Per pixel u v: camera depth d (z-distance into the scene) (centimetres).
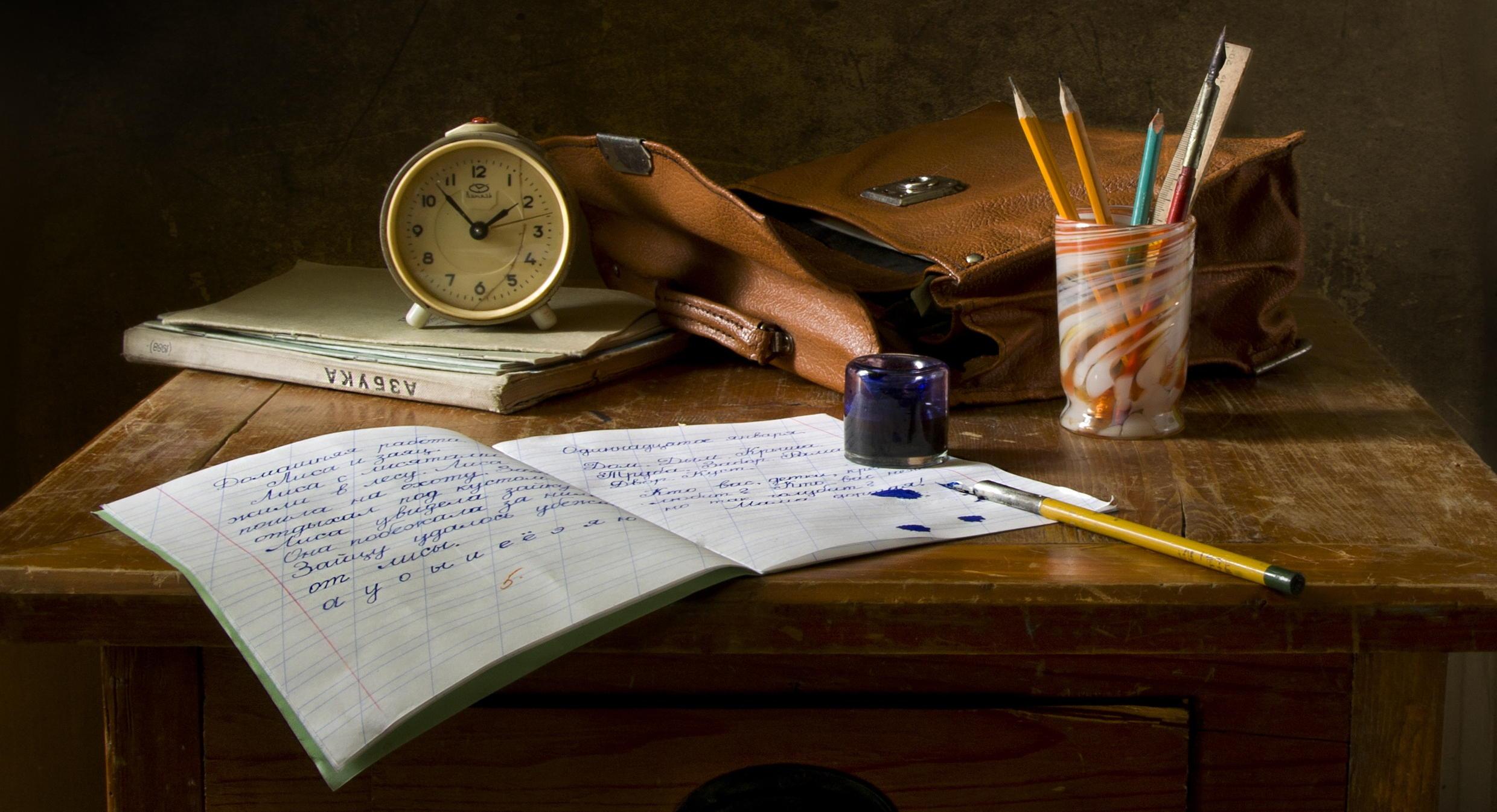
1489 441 175
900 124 174
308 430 143
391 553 128
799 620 126
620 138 151
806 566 128
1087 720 129
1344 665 129
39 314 175
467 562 127
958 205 150
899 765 130
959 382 146
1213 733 130
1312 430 142
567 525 129
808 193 156
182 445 141
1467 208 172
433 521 130
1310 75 171
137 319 175
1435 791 129
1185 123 173
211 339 153
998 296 145
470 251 152
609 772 130
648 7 172
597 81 174
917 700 130
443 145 150
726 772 130
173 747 130
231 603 125
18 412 176
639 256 161
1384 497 134
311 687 122
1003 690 129
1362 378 151
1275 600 125
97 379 176
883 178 158
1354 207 173
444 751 130
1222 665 129
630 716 129
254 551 128
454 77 173
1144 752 129
